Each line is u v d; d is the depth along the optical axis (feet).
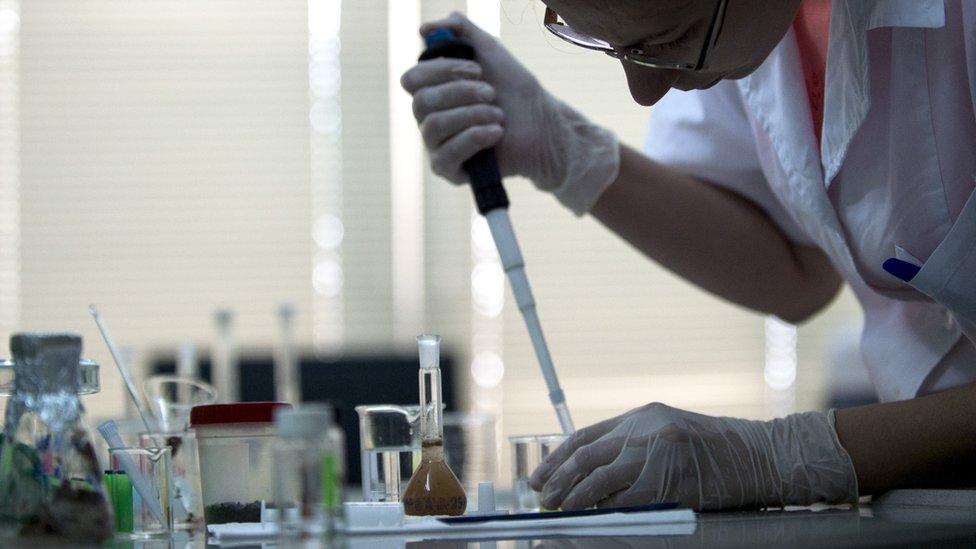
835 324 17.58
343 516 2.69
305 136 17.40
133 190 17.19
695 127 6.55
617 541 3.17
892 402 4.81
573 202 6.11
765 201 6.61
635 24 4.16
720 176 6.57
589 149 6.06
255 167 17.31
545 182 6.03
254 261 17.25
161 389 5.70
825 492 4.59
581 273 17.60
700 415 4.62
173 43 17.35
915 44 4.79
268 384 10.30
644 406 4.63
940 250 4.60
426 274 17.30
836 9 4.82
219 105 17.34
